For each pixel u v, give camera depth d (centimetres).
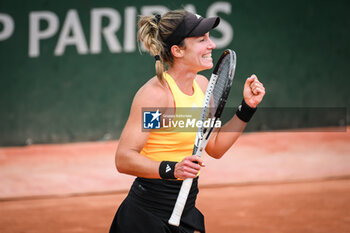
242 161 2912
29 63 3469
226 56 1087
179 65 1025
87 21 3469
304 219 1997
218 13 3491
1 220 2050
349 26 3641
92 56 3497
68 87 3503
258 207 2161
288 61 3619
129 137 980
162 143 1012
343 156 2981
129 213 1037
